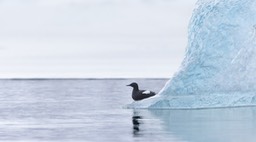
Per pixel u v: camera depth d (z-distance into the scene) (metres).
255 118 97.38
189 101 115.69
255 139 74.50
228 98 116.62
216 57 118.88
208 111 109.00
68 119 101.94
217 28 121.38
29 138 77.19
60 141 74.31
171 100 116.62
